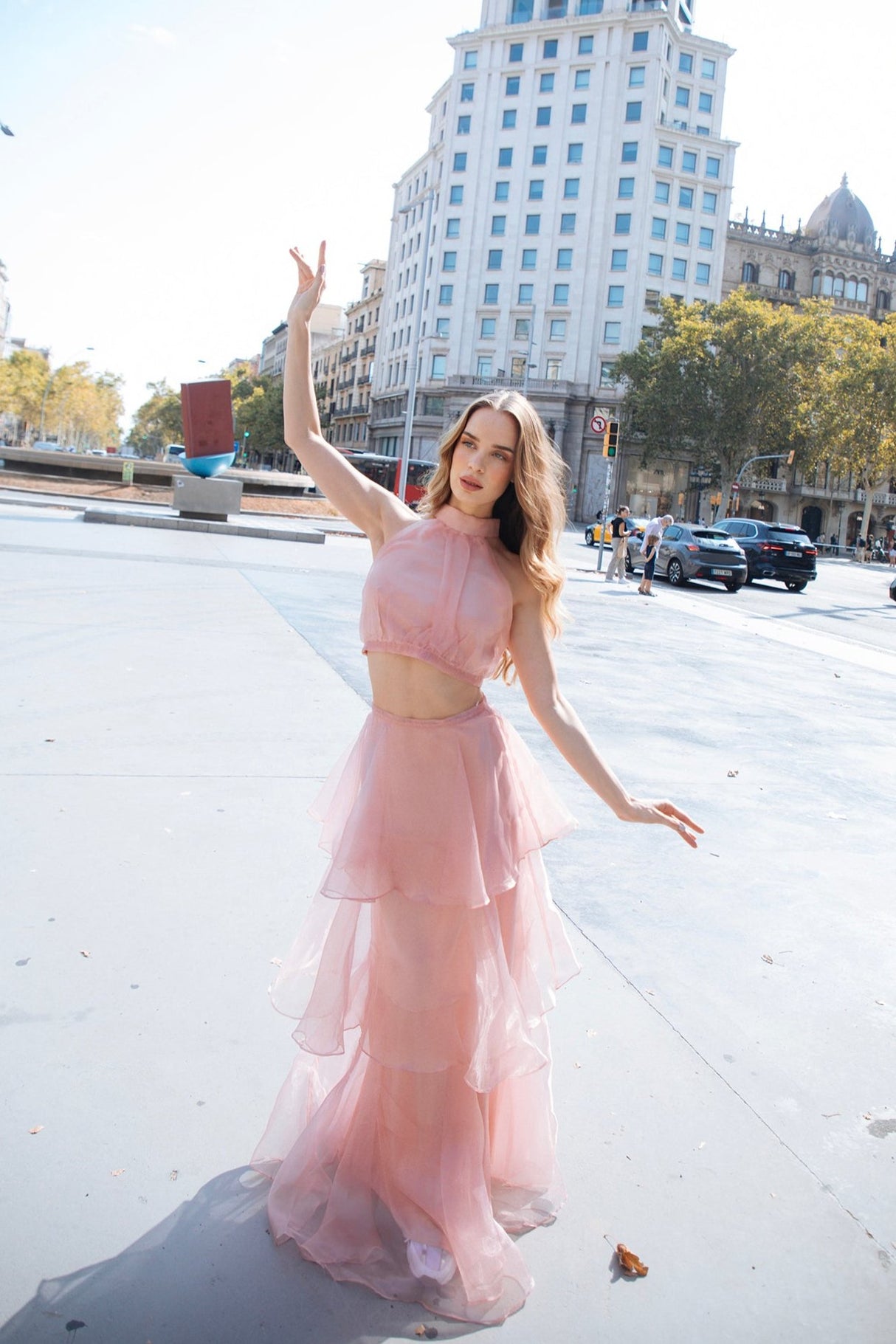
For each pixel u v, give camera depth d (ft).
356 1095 6.55
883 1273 6.41
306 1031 6.02
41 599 29.68
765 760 20.51
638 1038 8.95
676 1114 7.87
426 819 5.89
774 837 15.40
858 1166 7.47
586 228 226.99
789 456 184.55
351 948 6.11
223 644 25.85
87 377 398.62
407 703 6.05
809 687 31.01
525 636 6.35
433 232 247.09
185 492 72.02
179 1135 7.00
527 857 6.57
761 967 10.71
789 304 260.21
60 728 16.89
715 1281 6.19
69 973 8.97
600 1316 5.84
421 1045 5.91
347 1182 6.24
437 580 5.93
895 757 22.07
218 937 9.91
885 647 45.96
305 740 17.48
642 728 22.20
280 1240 6.14
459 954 5.98
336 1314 5.66
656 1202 6.86
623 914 11.78
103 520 65.26
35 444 366.63
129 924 10.02
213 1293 5.70
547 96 230.07
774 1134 7.74
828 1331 5.89
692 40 230.89
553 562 6.36
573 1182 6.97
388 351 286.66
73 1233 6.03
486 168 236.63
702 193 230.48
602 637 37.06
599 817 15.57
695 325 188.55
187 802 13.79
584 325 228.02
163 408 444.96
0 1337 5.24
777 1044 9.12
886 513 254.88
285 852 12.26
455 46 239.09
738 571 71.56
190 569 42.19
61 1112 7.10
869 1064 8.93
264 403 334.65
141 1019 8.38
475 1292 5.80
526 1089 6.68
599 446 229.86
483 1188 6.11
